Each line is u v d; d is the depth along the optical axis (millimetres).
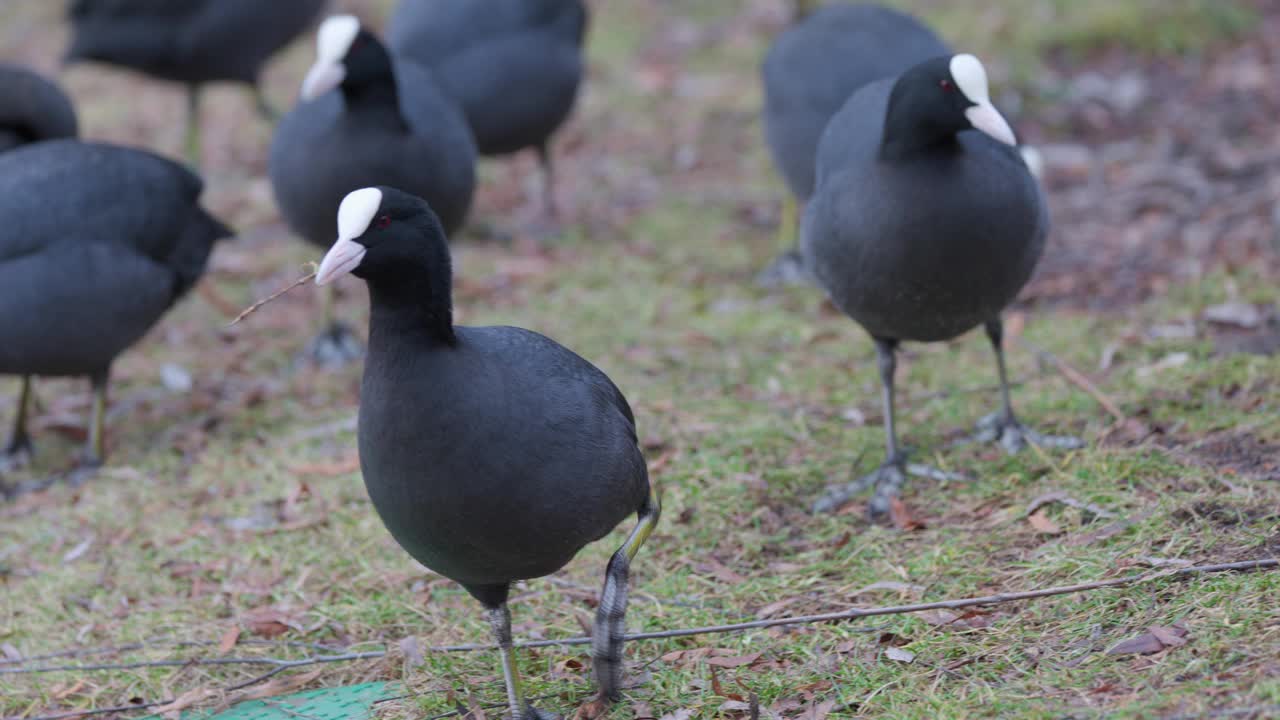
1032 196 9195
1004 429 10133
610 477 7012
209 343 13742
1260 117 17234
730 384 11891
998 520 9000
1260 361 10625
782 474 10133
